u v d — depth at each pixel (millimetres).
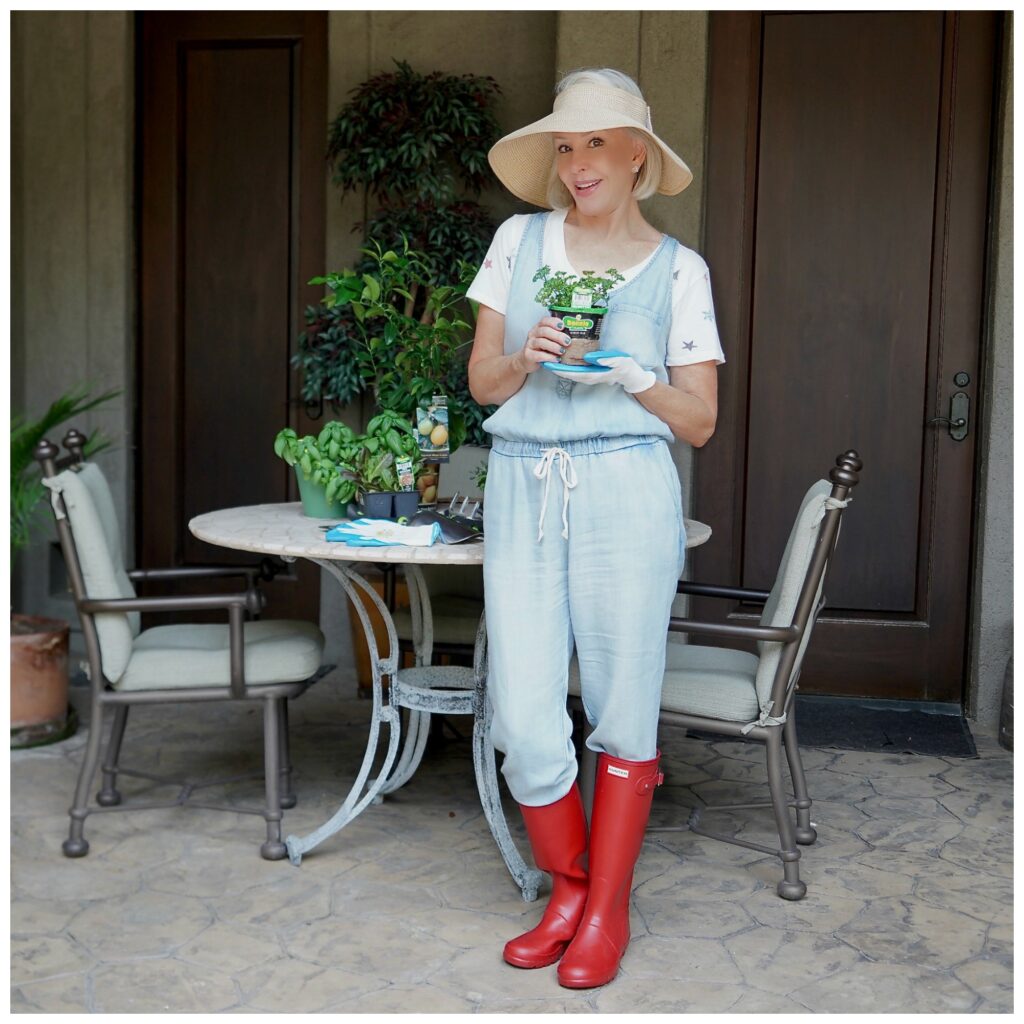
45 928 2404
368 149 4039
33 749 3535
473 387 2406
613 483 2244
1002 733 3646
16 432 3771
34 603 4699
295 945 2344
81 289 4582
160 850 2799
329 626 4484
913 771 3402
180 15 4496
